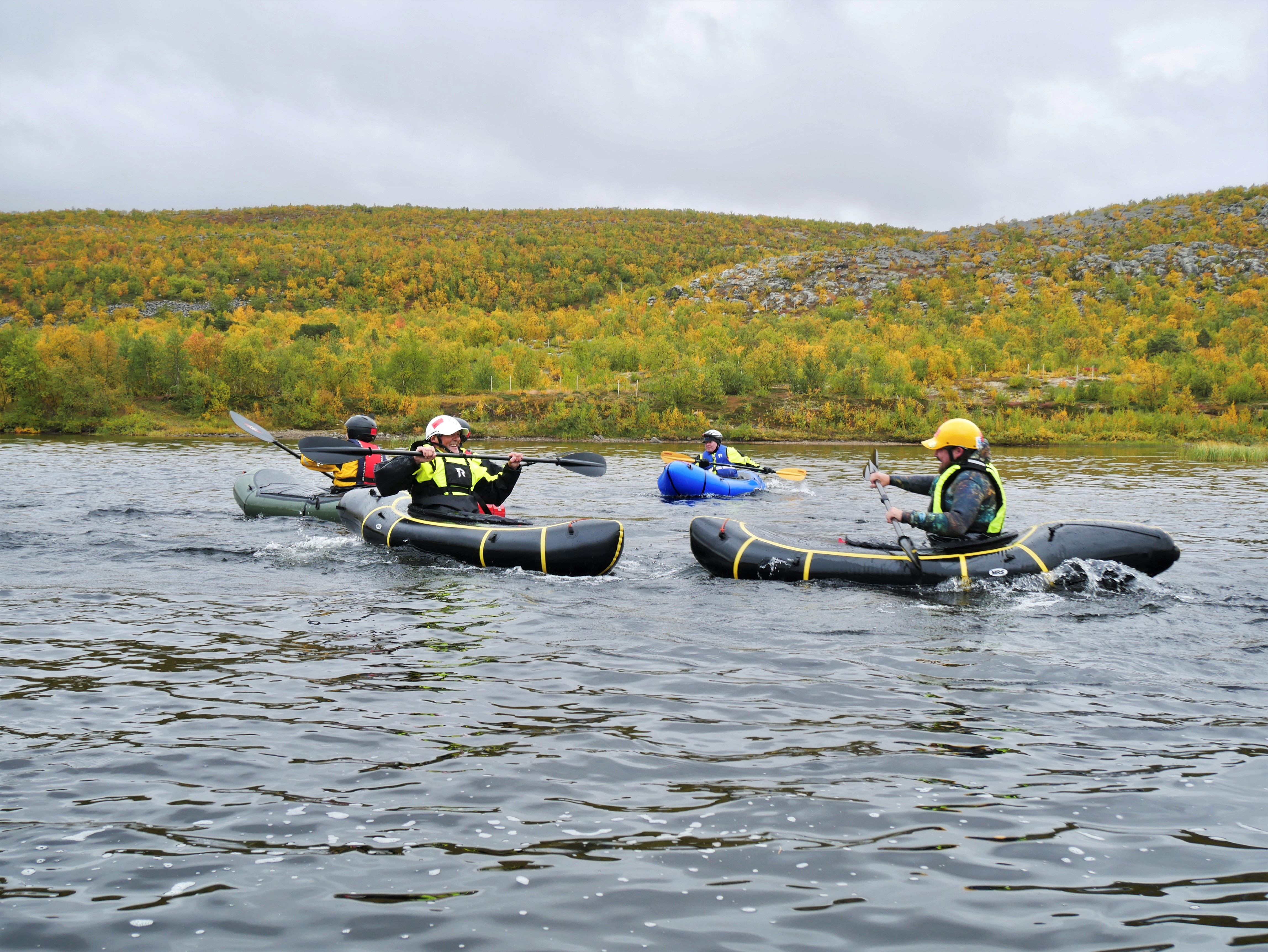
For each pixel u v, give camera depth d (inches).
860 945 90.7
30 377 1481.3
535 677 175.8
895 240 5231.3
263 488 422.3
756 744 142.0
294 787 125.6
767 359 1790.1
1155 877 102.9
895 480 271.9
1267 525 418.3
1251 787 125.8
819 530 402.0
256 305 3971.5
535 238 5452.8
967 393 1765.5
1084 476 758.5
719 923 94.3
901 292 3395.7
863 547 270.4
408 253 4909.0
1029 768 132.6
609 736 144.6
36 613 223.6
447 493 313.1
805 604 238.5
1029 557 253.0
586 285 4453.7
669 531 394.0
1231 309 2832.2
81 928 92.9
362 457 402.9
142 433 1453.0
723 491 550.9
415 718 152.4
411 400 1640.0
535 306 4247.0
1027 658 188.5
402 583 263.6
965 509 250.5
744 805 120.7
